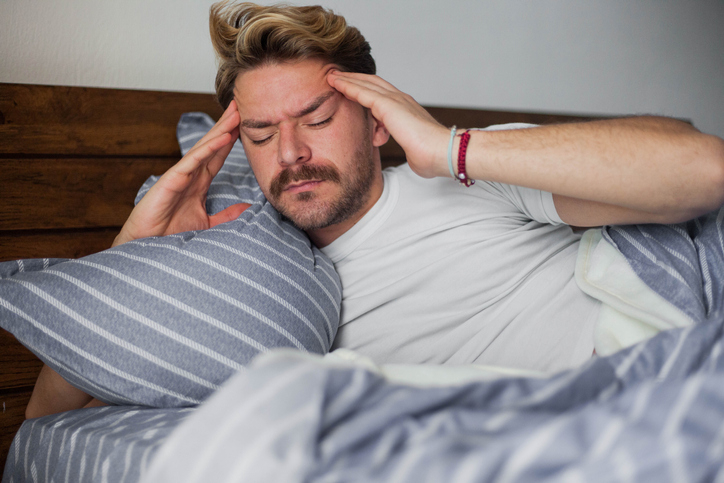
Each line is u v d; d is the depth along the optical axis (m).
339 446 0.40
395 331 1.09
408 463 0.37
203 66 1.52
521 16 2.03
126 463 0.66
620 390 0.55
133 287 0.86
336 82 1.07
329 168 1.06
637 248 1.03
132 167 1.33
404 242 1.14
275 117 1.05
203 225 1.12
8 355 1.15
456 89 1.92
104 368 0.84
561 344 1.06
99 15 1.37
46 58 1.31
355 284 1.13
